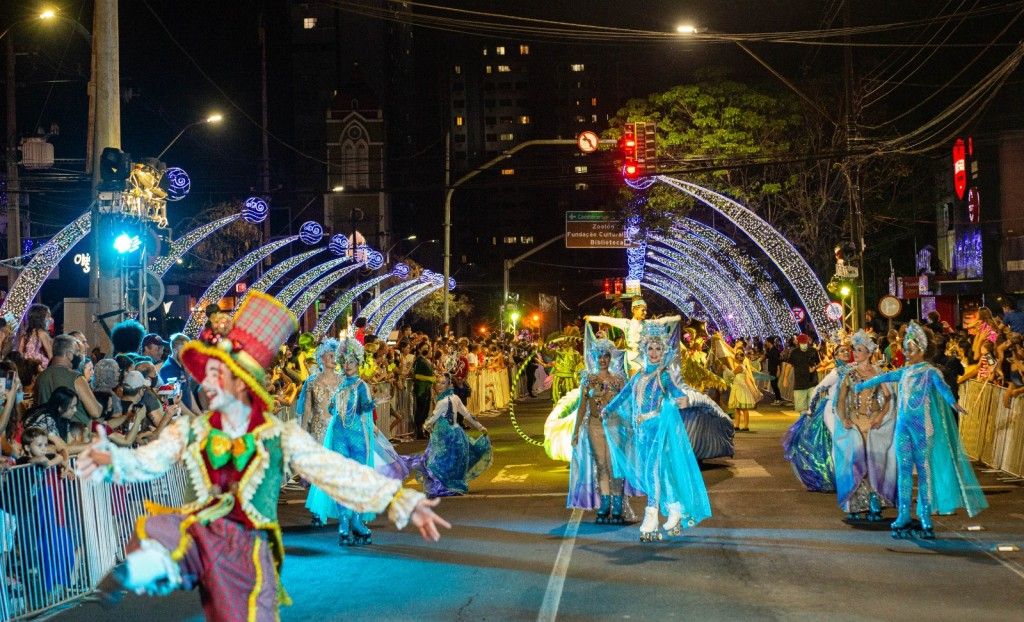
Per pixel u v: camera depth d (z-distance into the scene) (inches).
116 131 663.8
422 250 4736.7
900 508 436.5
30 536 348.2
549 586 361.1
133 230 653.9
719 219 1796.3
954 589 345.1
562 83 7465.6
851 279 1191.6
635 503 564.7
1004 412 644.1
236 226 1902.1
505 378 1552.7
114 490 403.5
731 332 2620.6
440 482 589.9
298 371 739.4
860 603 327.3
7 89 1251.2
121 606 354.0
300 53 3961.6
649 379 449.7
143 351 500.7
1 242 1568.7
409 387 1048.8
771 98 1587.1
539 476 672.4
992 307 1708.9
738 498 552.1
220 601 200.1
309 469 208.8
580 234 2218.3
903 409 440.1
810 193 1637.6
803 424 572.4
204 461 207.3
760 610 321.1
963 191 1692.9
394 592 357.4
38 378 394.9
